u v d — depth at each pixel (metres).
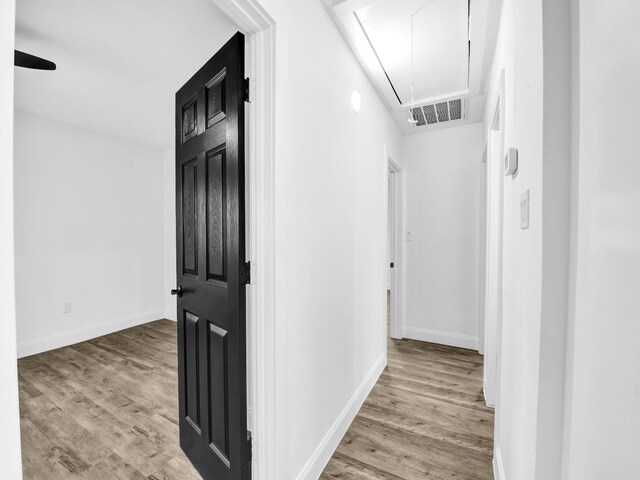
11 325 0.44
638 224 0.49
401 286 3.64
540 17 0.85
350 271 2.00
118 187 3.89
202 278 1.50
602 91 0.62
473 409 2.17
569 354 0.77
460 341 3.38
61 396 2.33
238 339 1.23
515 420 1.16
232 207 1.24
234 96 1.22
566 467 0.78
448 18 1.67
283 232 1.24
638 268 0.49
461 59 2.08
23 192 3.09
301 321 1.41
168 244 4.37
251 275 1.24
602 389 0.60
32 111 3.00
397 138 3.34
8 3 0.43
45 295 3.24
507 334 1.37
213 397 1.44
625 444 0.52
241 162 1.20
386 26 1.75
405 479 1.54
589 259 0.68
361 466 1.63
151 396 2.33
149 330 3.91
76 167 3.49
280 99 1.21
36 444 1.81
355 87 2.05
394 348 3.34
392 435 1.88
